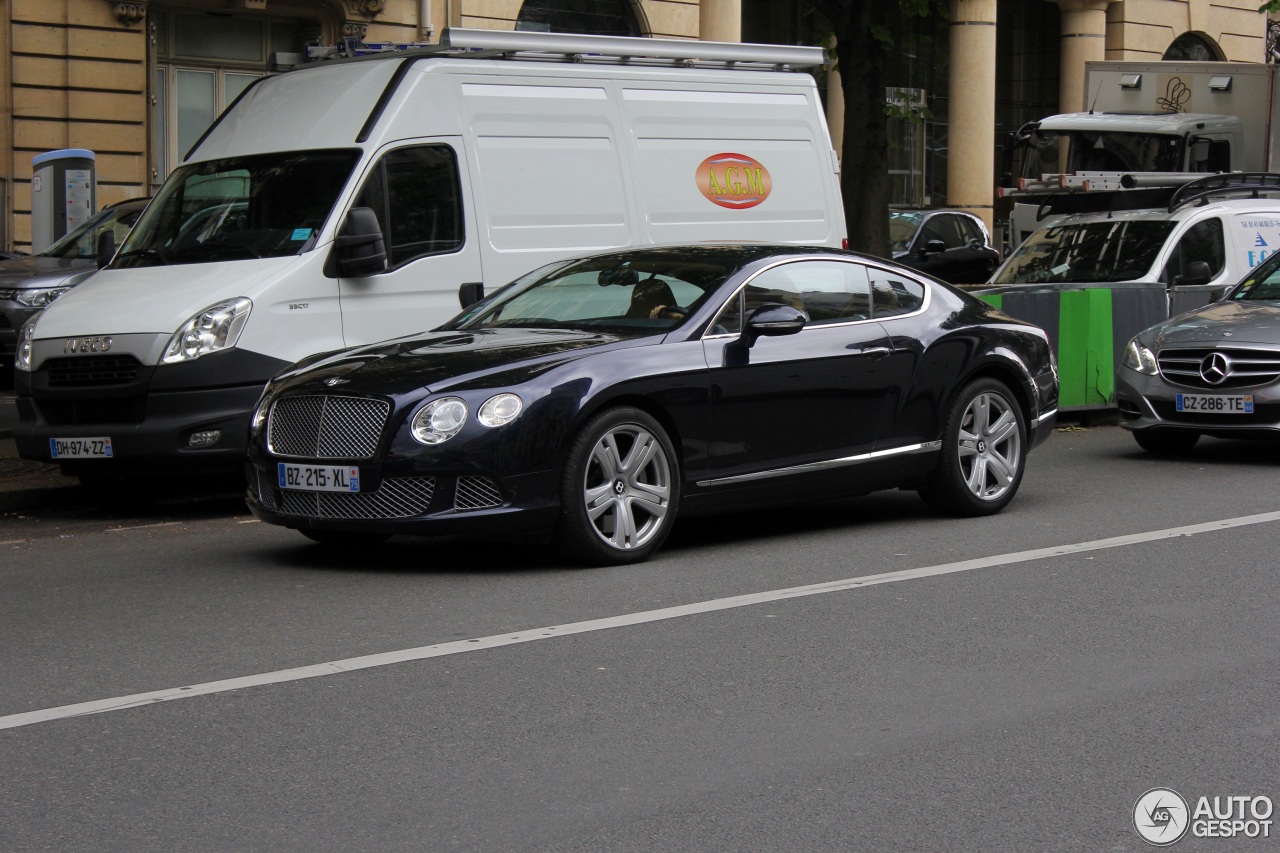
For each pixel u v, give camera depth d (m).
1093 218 18.27
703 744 5.68
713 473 9.24
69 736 5.80
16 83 25.69
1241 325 13.38
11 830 4.86
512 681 6.50
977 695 6.29
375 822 4.91
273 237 11.72
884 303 10.27
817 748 5.63
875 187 19.23
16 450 13.88
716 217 13.83
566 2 31.39
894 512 10.97
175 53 27.67
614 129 13.18
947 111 42.03
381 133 11.88
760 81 14.33
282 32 28.92
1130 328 16.97
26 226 25.89
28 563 9.54
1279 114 25.44
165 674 6.67
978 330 10.61
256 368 11.12
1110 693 6.32
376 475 8.46
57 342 11.35
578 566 8.89
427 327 11.95
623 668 6.69
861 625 7.46
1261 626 7.43
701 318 9.30
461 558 9.25
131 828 4.87
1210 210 17.72
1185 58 45.41
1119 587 8.30
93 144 26.44
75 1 26.08
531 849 4.69
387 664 6.77
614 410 8.77
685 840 4.76
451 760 5.50
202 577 8.89
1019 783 5.27
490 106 12.48
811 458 9.69
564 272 10.27
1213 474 12.76
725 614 7.68
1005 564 8.94
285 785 5.25
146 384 11.04
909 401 10.16
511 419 8.41
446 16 29.84
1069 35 42.72
